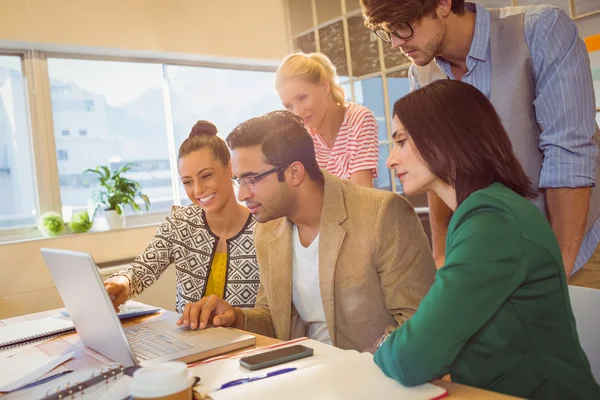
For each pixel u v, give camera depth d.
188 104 3.50
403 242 1.24
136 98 3.29
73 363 1.09
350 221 1.27
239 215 1.77
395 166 0.97
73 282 1.06
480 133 0.89
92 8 2.93
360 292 1.25
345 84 3.09
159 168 3.39
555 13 1.29
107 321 0.99
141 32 3.09
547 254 0.81
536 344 0.83
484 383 0.86
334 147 2.04
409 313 1.21
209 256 1.77
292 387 0.80
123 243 2.96
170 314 1.48
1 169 2.86
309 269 1.33
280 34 3.64
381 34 1.38
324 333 1.35
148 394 0.69
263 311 1.39
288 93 1.97
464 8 1.38
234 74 3.70
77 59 3.06
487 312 0.79
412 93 0.95
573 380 0.83
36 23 2.76
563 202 1.26
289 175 1.24
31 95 2.91
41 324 1.47
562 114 1.27
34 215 2.95
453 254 0.82
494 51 1.36
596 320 1.04
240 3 3.46
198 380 0.87
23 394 0.90
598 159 1.36
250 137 1.23
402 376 0.78
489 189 0.87
